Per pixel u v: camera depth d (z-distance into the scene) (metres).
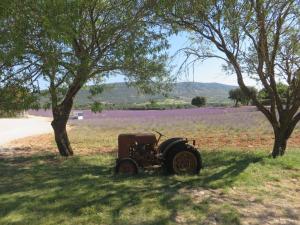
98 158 16.11
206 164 13.70
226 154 15.98
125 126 37.66
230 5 12.86
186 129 31.73
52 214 8.03
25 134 33.00
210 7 13.50
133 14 14.57
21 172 13.05
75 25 13.45
